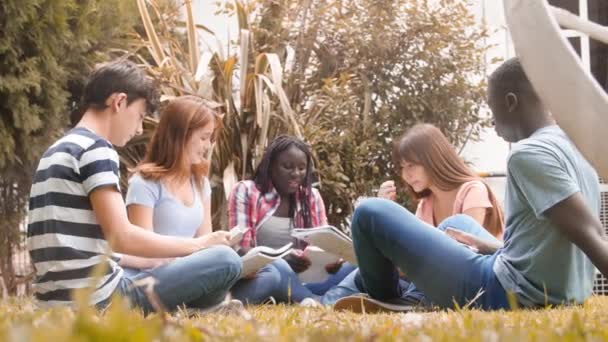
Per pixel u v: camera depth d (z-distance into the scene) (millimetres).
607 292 3547
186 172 2641
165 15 5656
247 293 3039
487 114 5680
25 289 4348
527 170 1907
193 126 2609
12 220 4152
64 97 4066
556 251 1945
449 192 2928
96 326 368
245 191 3508
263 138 4512
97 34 4410
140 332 377
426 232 2125
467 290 2068
